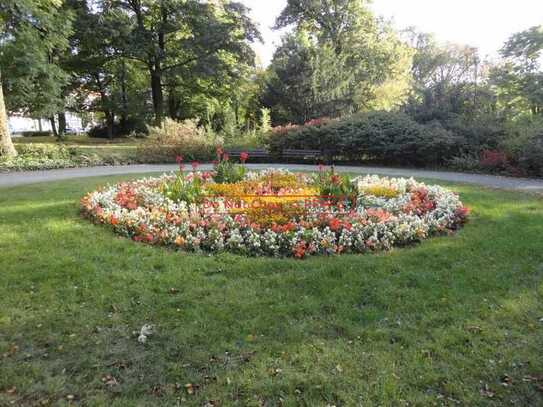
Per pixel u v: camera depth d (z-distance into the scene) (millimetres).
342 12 30219
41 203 7426
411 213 5844
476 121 14461
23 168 13984
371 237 4914
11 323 3150
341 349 2814
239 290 3723
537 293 3625
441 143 13688
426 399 2346
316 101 24922
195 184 6930
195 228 5215
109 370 2609
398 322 3160
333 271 4141
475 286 3781
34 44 17594
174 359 2727
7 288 3725
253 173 9891
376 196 7312
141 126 33094
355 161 16297
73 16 19453
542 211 6770
